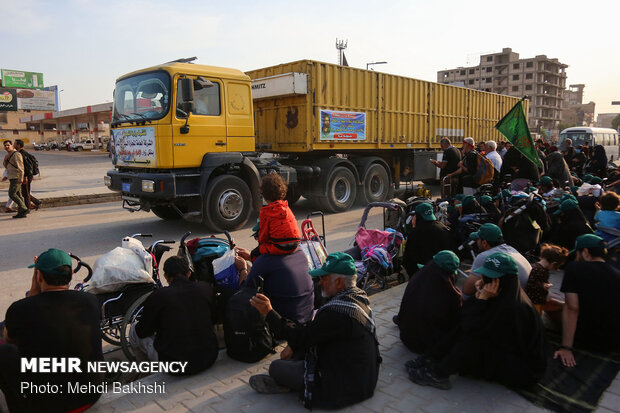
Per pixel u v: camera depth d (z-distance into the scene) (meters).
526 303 3.13
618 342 3.65
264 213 3.85
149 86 8.12
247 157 9.19
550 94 125.56
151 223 10.02
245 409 2.96
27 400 2.75
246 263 4.28
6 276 6.18
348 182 11.57
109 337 4.09
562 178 9.56
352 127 11.27
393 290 5.24
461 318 3.28
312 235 4.96
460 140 15.46
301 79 9.98
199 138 8.27
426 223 5.00
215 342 3.55
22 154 10.99
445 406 2.97
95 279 3.68
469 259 6.23
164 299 3.38
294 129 10.56
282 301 3.71
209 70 8.39
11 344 2.80
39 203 11.95
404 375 3.37
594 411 2.90
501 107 17.55
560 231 6.02
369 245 5.64
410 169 13.62
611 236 5.05
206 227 9.51
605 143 29.97
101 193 13.86
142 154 8.20
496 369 3.17
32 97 81.56
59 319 2.75
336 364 2.88
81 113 52.56
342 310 2.84
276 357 3.72
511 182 9.06
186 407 3.00
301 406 2.99
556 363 3.53
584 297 3.61
